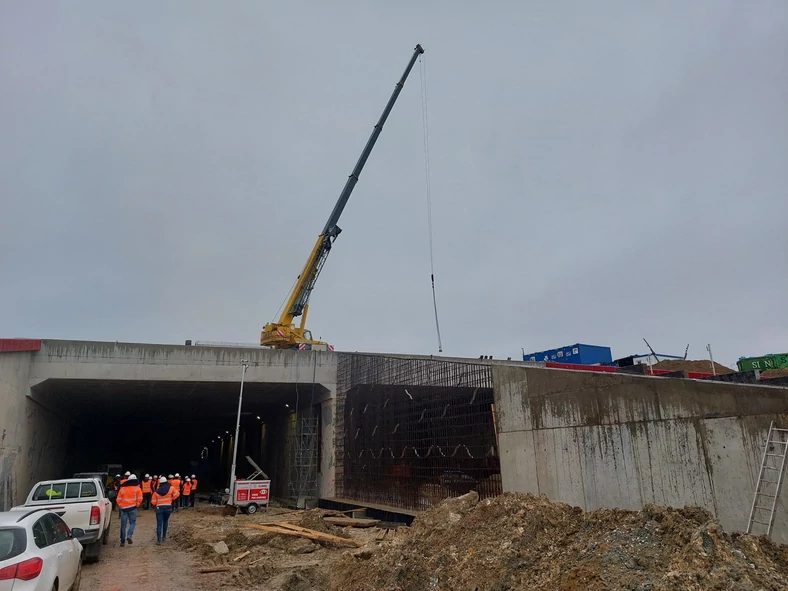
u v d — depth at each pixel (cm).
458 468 2014
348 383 3241
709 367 4406
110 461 6438
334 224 4125
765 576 553
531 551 782
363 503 2717
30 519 782
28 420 2797
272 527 1817
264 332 3944
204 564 1342
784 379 2216
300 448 3591
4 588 656
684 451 1154
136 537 1833
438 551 909
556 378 1509
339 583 995
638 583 575
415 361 2445
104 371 2936
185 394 3662
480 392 1923
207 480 6431
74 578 912
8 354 2489
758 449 1018
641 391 1259
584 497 1380
